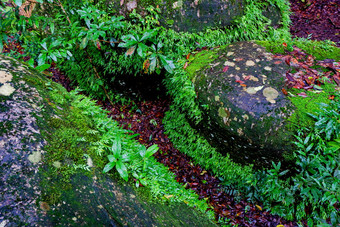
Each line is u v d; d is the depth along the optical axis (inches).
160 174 74.0
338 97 93.0
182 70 123.9
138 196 60.2
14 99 53.3
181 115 130.0
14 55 114.3
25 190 42.2
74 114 64.9
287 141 91.2
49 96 63.1
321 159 86.4
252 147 99.4
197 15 131.6
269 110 93.1
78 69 151.4
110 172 58.7
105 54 137.3
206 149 119.4
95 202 48.9
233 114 98.7
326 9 227.1
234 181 110.0
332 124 83.8
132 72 141.0
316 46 124.2
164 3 125.4
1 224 37.2
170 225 60.3
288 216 96.0
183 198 80.6
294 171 95.6
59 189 46.0
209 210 95.9
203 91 110.1
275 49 120.0
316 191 87.2
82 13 100.8
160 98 152.6
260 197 103.3
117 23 105.7
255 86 100.6
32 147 47.9
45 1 122.4
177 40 133.0
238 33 141.9
